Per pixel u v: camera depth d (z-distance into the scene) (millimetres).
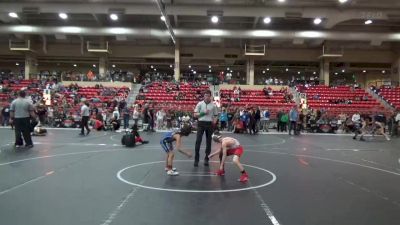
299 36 31000
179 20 31453
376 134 22688
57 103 27594
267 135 21016
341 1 24422
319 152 12781
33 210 5055
